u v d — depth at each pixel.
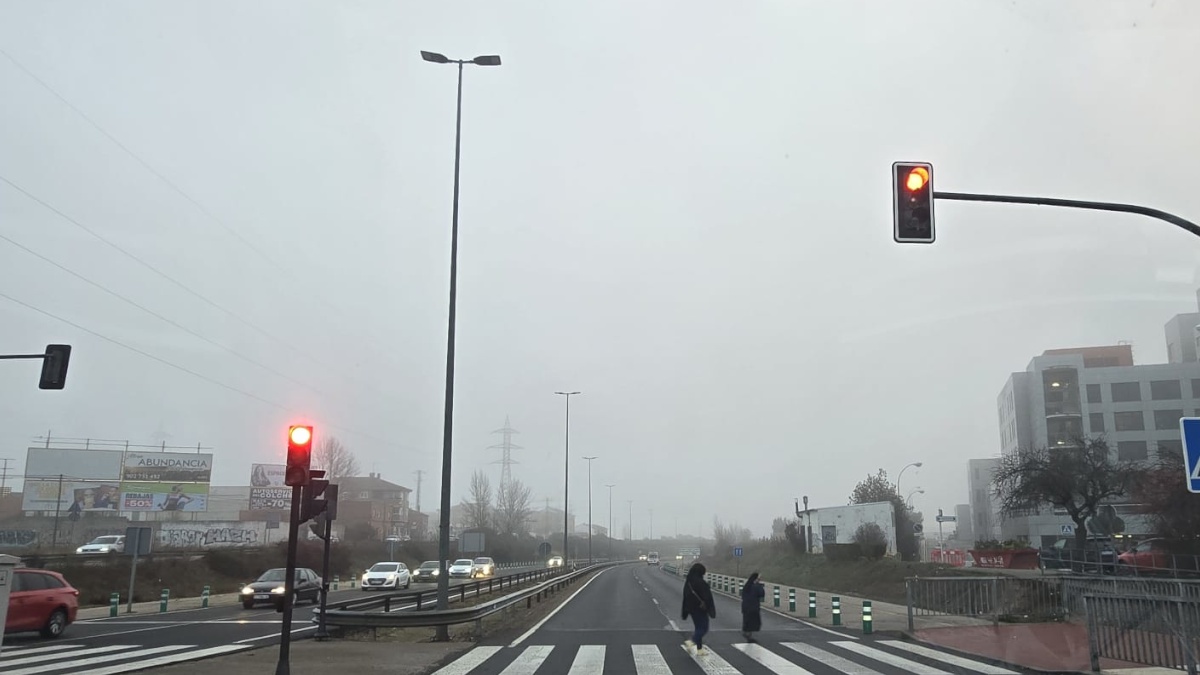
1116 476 40.81
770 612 29.38
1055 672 14.09
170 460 72.44
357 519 96.94
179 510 72.00
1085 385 79.44
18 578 20.31
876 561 44.88
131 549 30.27
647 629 22.67
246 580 48.62
